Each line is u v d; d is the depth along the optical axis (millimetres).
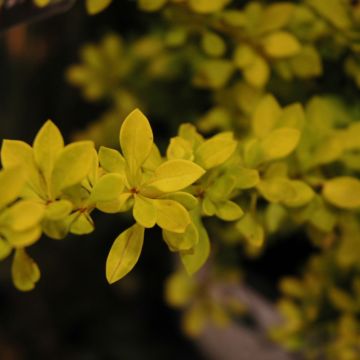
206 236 480
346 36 584
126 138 456
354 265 695
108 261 453
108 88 838
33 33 1102
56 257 1311
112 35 859
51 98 1206
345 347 647
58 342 1331
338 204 541
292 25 604
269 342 977
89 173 458
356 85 619
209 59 687
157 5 570
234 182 481
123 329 1357
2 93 1256
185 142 484
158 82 817
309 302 698
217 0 563
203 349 1038
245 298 1007
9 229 434
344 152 577
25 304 1324
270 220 561
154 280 1362
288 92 642
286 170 537
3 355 1279
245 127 626
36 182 447
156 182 456
